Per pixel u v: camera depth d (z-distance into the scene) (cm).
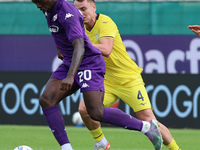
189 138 3084
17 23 3869
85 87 1666
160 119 3681
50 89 1678
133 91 2073
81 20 1633
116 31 2045
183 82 3666
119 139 3009
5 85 3853
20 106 3831
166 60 3694
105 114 1681
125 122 1716
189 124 3653
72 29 1570
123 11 3753
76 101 3762
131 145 2705
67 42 1656
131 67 2097
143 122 1750
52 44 3828
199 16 3697
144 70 3712
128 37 3728
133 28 3741
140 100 2069
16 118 3834
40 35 3838
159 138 1764
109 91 2123
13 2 3866
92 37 2056
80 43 1565
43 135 3166
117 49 2069
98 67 1691
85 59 1675
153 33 3719
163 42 3703
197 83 3656
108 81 2122
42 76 3816
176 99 3669
